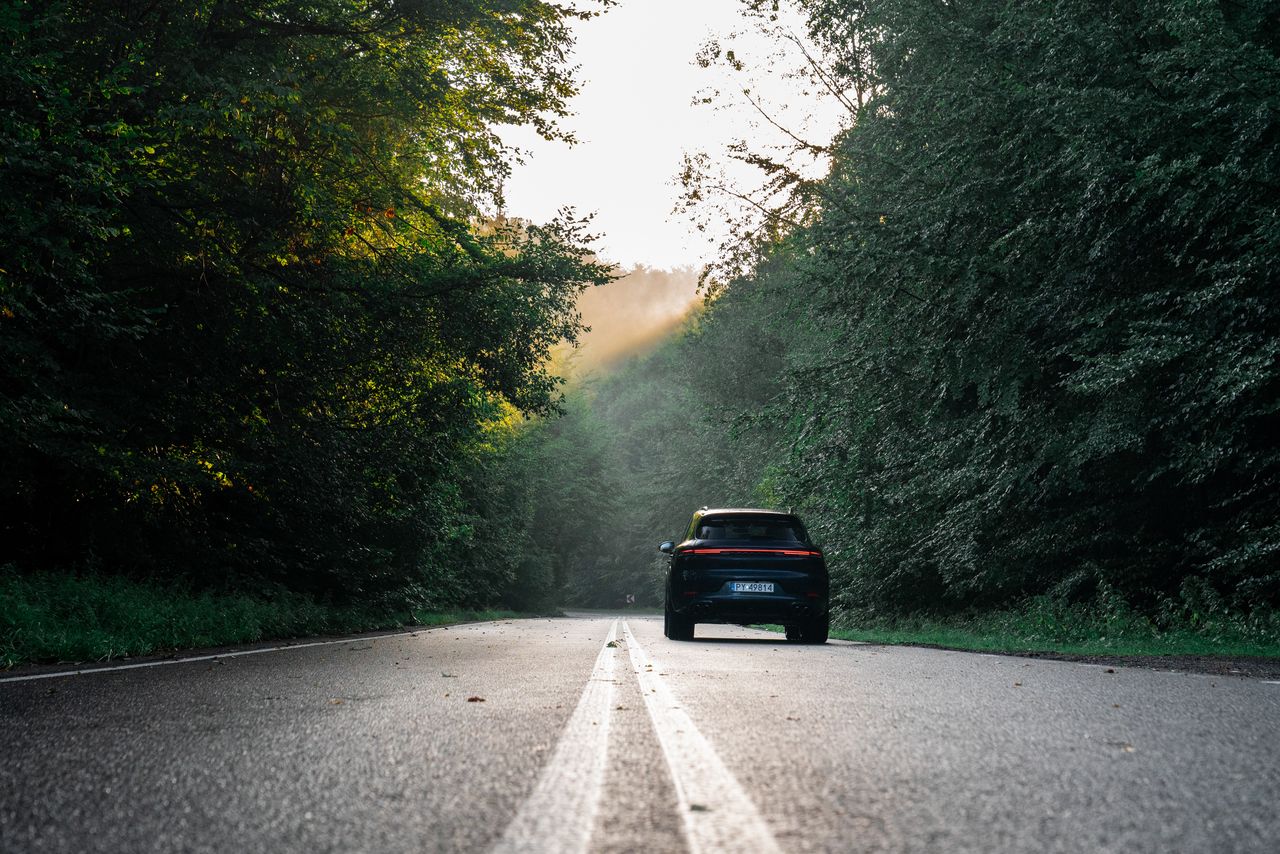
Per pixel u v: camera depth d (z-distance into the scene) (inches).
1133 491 615.8
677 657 379.9
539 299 733.3
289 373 655.1
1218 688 257.1
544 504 2308.1
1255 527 522.6
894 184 734.5
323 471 657.6
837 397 775.1
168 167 558.9
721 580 529.3
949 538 673.6
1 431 452.8
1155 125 507.2
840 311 777.6
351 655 389.4
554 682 269.1
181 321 587.2
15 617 360.2
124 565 562.3
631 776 135.7
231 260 598.5
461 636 608.7
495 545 1688.0
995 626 657.6
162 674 294.4
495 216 787.4
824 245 784.3
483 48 703.1
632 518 3171.8
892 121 802.2
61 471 502.6
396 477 768.9
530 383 766.5
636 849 98.9
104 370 551.5
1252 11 526.0
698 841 101.5
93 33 508.4
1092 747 160.6
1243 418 497.4
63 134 434.6
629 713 201.8
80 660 357.4
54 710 205.9
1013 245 600.7
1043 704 219.9
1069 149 537.0
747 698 230.4
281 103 554.9
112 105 503.2
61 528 535.8
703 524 550.6
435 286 688.4
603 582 3673.7
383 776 135.9
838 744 163.2
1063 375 604.7
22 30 418.6
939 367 669.9
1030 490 633.6
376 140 705.6
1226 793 125.3
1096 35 537.6
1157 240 543.2
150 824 109.7
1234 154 475.8
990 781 132.7
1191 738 170.2
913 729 180.5
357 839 103.3
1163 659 394.3
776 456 1325.0
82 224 430.3
